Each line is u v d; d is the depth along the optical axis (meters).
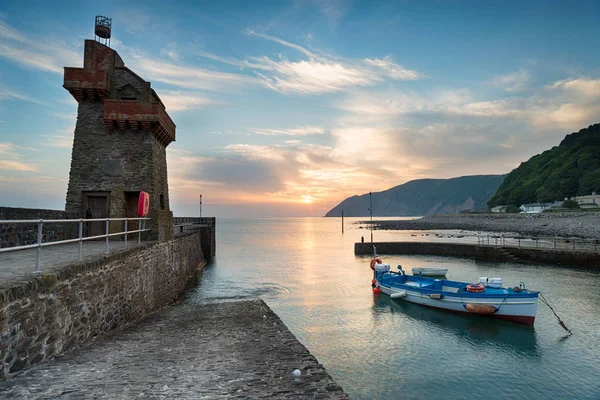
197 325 11.55
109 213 18.45
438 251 42.50
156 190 19.39
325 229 145.88
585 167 137.75
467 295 18.73
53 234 16.20
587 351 14.12
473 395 10.84
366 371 12.43
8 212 12.90
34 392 5.68
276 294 23.34
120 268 11.29
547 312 18.89
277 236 97.50
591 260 31.88
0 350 5.66
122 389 6.14
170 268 19.30
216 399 5.93
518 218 109.94
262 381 6.83
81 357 7.66
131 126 18.58
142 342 9.43
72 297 8.14
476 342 15.19
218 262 39.16
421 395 10.83
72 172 18.56
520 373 12.30
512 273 30.11
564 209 116.94
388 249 44.75
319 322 17.77
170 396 5.96
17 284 6.20
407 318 18.48
